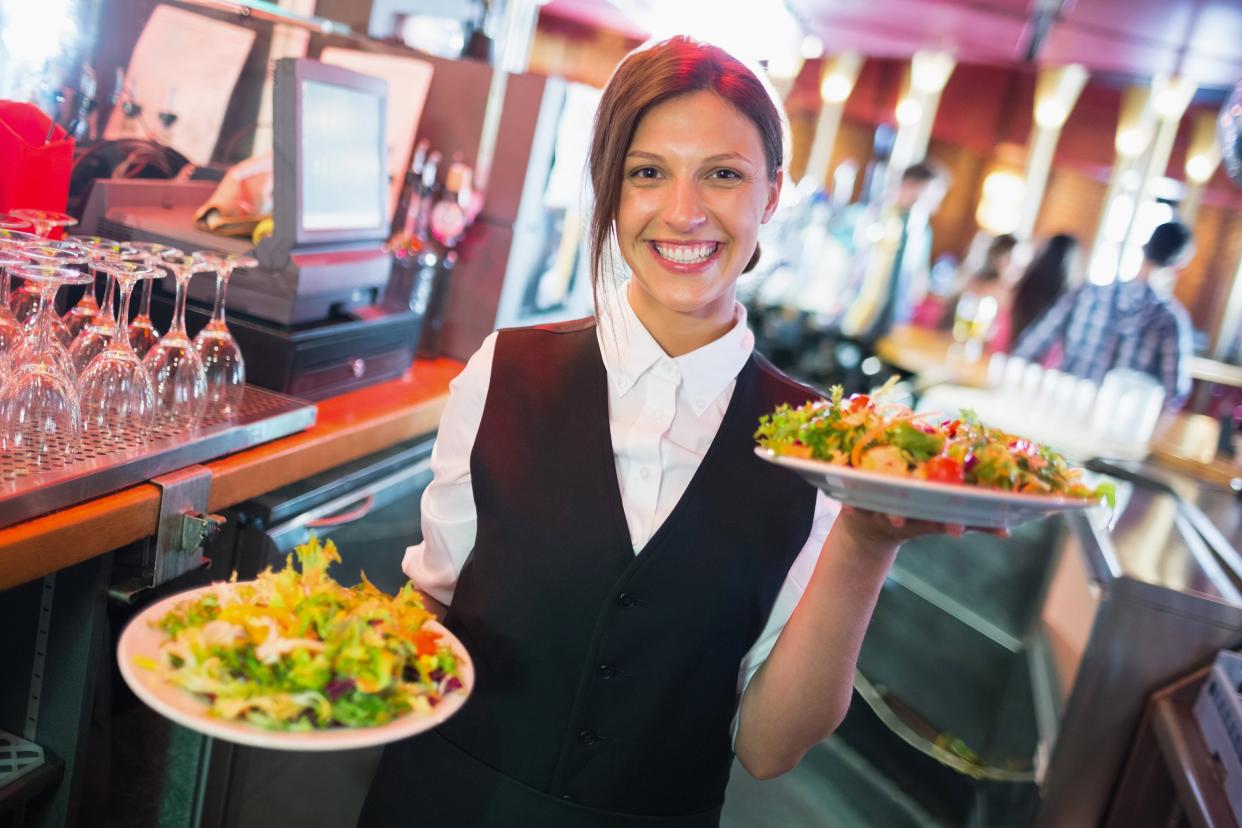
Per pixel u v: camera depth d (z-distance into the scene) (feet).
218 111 9.09
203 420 6.44
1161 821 7.75
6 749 5.56
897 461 3.41
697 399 4.39
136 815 6.33
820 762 11.76
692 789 4.42
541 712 4.27
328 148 7.63
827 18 18.03
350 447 7.55
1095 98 22.41
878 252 23.57
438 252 10.05
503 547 4.31
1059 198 23.17
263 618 3.34
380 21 10.36
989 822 9.61
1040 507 3.26
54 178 6.31
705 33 4.22
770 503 4.32
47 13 7.49
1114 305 18.99
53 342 5.42
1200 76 18.89
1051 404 19.27
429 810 4.38
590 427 4.33
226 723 3.09
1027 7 15.10
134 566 5.69
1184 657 7.79
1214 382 19.47
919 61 24.00
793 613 4.17
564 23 21.30
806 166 25.38
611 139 4.10
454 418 4.54
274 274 7.46
